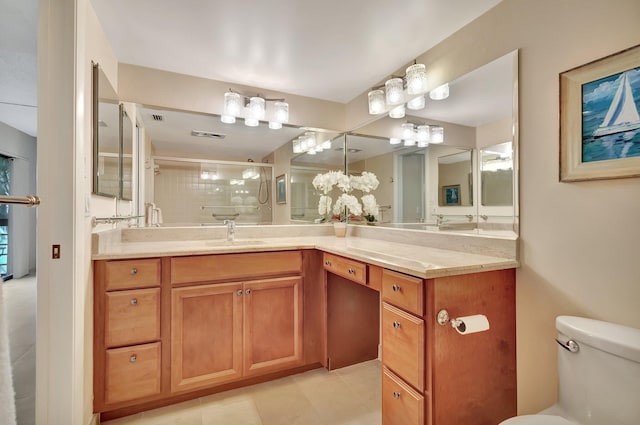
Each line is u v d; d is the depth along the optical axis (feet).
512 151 4.66
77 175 4.28
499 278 4.46
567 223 4.02
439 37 5.87
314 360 6.72
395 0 4.87
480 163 5.22
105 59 5.76
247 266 6.02
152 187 7.30
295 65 6.94
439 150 6.06
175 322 5.43
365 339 7.22
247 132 8.07
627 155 3.47
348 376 6.57
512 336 4.56
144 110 7.11
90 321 4.81
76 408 4.29
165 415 5.25
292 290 6.47
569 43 3.99
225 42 6.03
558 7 4.11
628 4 3.47
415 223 6.67
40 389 4.14
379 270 4.82
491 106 5.03
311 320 6.67
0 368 1.43
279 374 6.51
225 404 5.57
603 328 3.43
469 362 4.16
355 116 8.74
